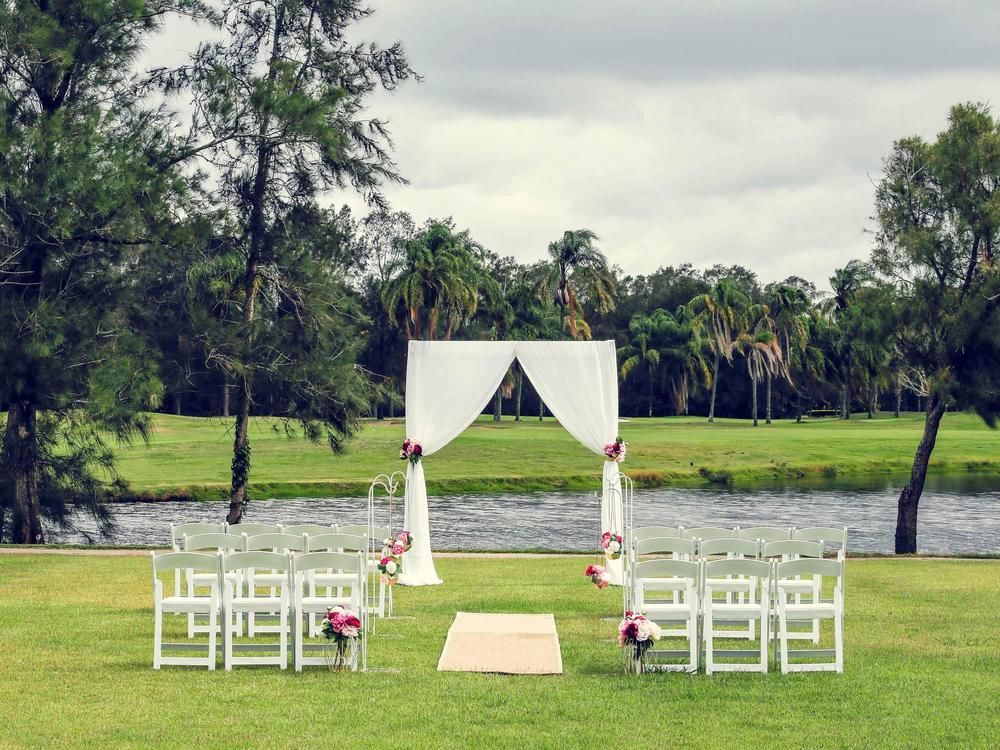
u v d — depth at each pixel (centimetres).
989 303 2547
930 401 2677
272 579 1173
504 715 838
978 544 2839
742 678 975
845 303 8700
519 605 1418
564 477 4478
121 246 2442
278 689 919
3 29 2259
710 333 8488
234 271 2817
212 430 5775
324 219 2808
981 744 777
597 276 7662
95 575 1683
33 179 2200
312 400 2716
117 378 2234
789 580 1220
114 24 2417
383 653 1088
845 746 771
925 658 1074
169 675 972
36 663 1020
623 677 978
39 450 2544
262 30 2695
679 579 1258
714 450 5375
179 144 2580
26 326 2231
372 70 2742
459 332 7544
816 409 9612
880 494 4094
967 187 2606
